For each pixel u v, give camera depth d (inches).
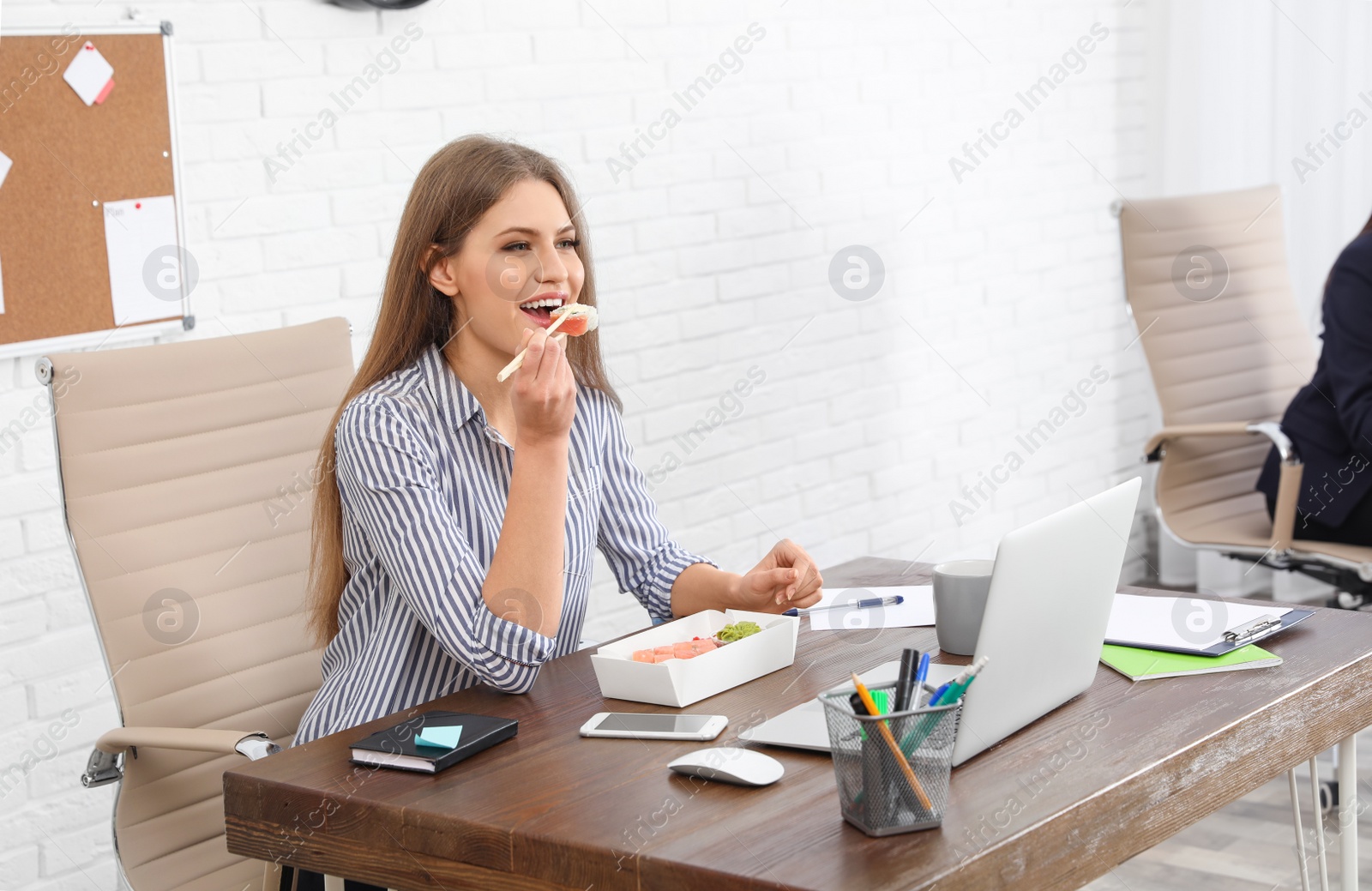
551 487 51.7
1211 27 147.2
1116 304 158.4
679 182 114.9
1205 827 92.9
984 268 143.2
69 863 83.5
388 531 53.0
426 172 57.6
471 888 40.1
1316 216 140.2
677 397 116.6
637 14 110.6
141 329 84.6
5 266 78.0
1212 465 111.7
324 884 50.5
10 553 80.0
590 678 53.9
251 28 88.7
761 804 39.2
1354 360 98.6
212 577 64.2
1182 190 152.8
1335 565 98.7
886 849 35.5
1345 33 135.8
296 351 69.3
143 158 83.9
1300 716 47.2
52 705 82.5
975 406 144.1
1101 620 47.2
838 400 130.2
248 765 46.4
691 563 64.4
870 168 130.5
